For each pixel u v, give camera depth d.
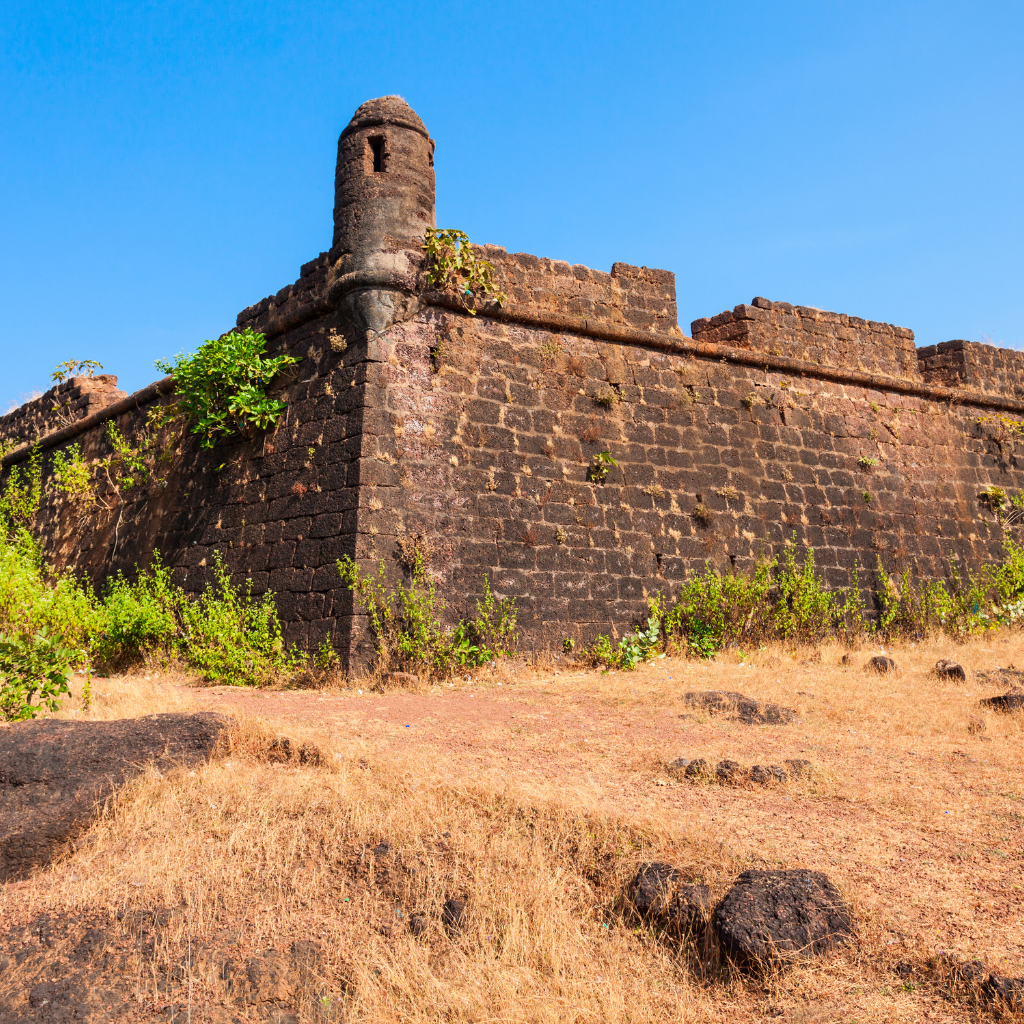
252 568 11.22
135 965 3.69
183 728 5.71
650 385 12.61
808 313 14.53
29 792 4.79
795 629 12.49
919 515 14.81
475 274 11.30
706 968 3.53
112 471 16.00
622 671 10.51
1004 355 17.00
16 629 9.36
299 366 11.60
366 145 11.38
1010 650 11.19
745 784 5.36
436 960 3.71
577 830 4.53
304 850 4.52
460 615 10.39
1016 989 2.99
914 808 4.88
